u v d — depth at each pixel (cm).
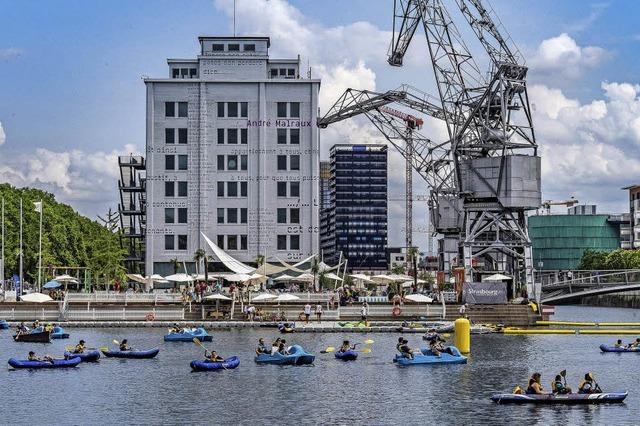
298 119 18088
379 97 17100
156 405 6819
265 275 15338
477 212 14500
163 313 13450
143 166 19738
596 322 15375
